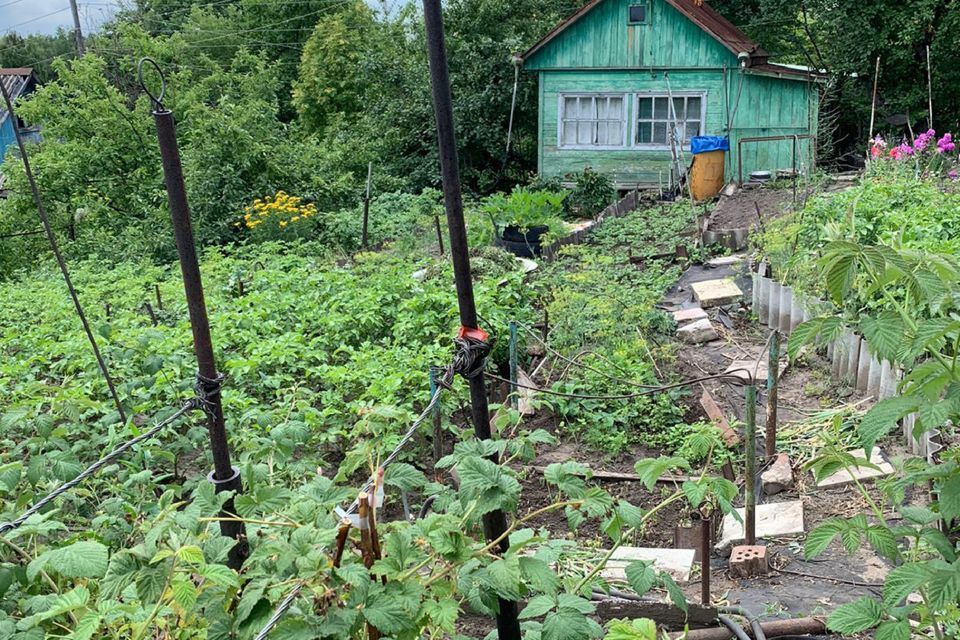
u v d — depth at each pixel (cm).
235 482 316
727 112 1950
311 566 214
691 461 614
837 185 1606
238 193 1647
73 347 770
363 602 213
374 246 1491
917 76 2191
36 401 526
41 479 371
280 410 596
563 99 2041
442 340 822
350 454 274
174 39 3562
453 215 272
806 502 532
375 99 2617
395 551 225
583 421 668
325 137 2747
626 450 650
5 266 1680
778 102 1920
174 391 614
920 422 238
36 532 272
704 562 415
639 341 751
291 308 944
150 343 728
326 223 1569
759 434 634
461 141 2333
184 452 593
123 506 366
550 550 275
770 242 923
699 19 1895
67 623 269
